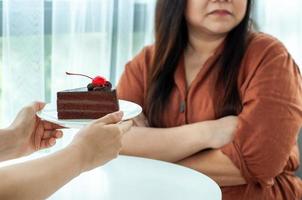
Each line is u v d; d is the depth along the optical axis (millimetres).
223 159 1313
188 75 1488
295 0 2361
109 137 845
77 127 981
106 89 1039
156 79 1494
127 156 1341
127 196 1053
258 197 1344
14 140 1047
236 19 1379
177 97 1465
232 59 1405
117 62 2031
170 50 1492
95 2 1912
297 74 1392
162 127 1490
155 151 1354
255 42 1417
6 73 1750
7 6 1703
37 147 1100
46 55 1867
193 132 1339
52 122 1033
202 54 1499
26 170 735
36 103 1101
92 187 1105
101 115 1025
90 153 819
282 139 1284
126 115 955
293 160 1423
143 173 1200
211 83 1415
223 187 1349
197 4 1383
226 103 1392
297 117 1313
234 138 1310
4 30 1724
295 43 2400
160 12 1513
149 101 1500
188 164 1348
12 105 1765
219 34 1432
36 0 1732
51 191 755
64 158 780
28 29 1743
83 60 1921
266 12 2293
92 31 1928
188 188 1099
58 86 1868
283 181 1389
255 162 1290
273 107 1291
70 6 1844
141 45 2109
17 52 1749
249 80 1365
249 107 1316
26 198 717
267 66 1347
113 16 2010
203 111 1422
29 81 1775
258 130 1281
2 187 700
